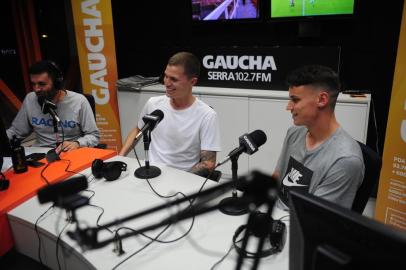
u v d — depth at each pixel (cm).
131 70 401
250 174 58
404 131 233
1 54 427
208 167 191
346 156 132
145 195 156
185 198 73
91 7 342
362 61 296
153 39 379
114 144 377
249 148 134
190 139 199
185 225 132
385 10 277
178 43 370
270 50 301
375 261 66
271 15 305
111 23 344
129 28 386
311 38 311
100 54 354
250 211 69
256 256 73
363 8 283
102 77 361
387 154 244
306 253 79
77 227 76
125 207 146
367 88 300
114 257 116
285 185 155
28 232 140
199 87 334
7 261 185
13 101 434
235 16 322
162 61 377
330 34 303
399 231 65
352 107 271
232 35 342
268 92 304
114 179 171
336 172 133
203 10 332
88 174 177
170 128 201
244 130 316
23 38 432
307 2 288
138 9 375
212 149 195
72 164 186
